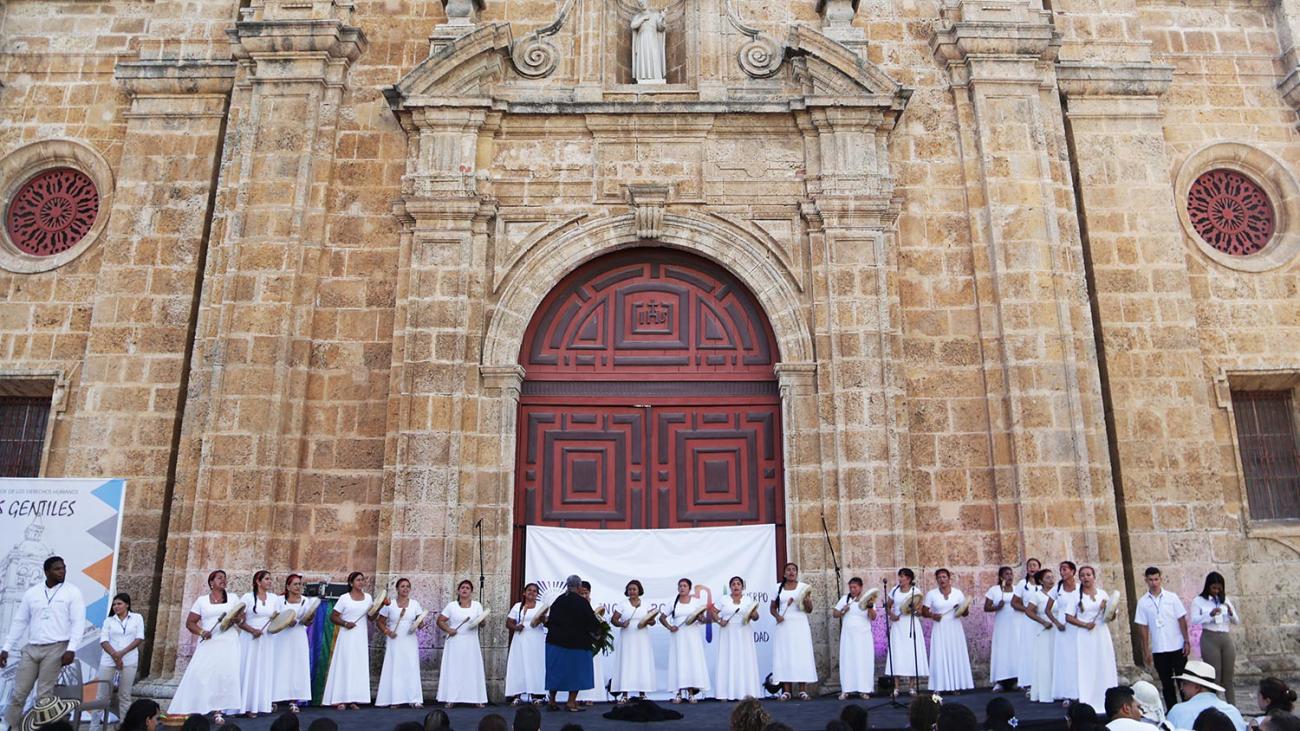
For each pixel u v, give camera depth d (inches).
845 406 534.3
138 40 658.2
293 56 592.4
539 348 571.2
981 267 566.9
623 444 558.3
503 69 600.1
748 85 594.2
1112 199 602.9
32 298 607.8
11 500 472.1
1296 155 645.9
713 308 578.9
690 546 526.0
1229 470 588.4
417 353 540.4
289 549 525.3
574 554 523.5
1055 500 525.3
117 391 566.9
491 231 572.7
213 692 413.4
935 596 489.4
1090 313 568.1
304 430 544.4
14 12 663.8
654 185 571.2
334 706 458.0
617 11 632.4
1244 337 609.3
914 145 592.7
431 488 520.4
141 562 541.3
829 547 519.5
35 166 639.8
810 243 565.3
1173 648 434.6
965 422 548.4
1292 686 527.8
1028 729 379.9
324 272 568.4
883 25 620.7
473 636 474.6
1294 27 661.3
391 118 595.8
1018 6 607.5
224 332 544.1
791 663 467.5
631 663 461.1
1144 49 632.4
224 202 575.8
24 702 384.8
